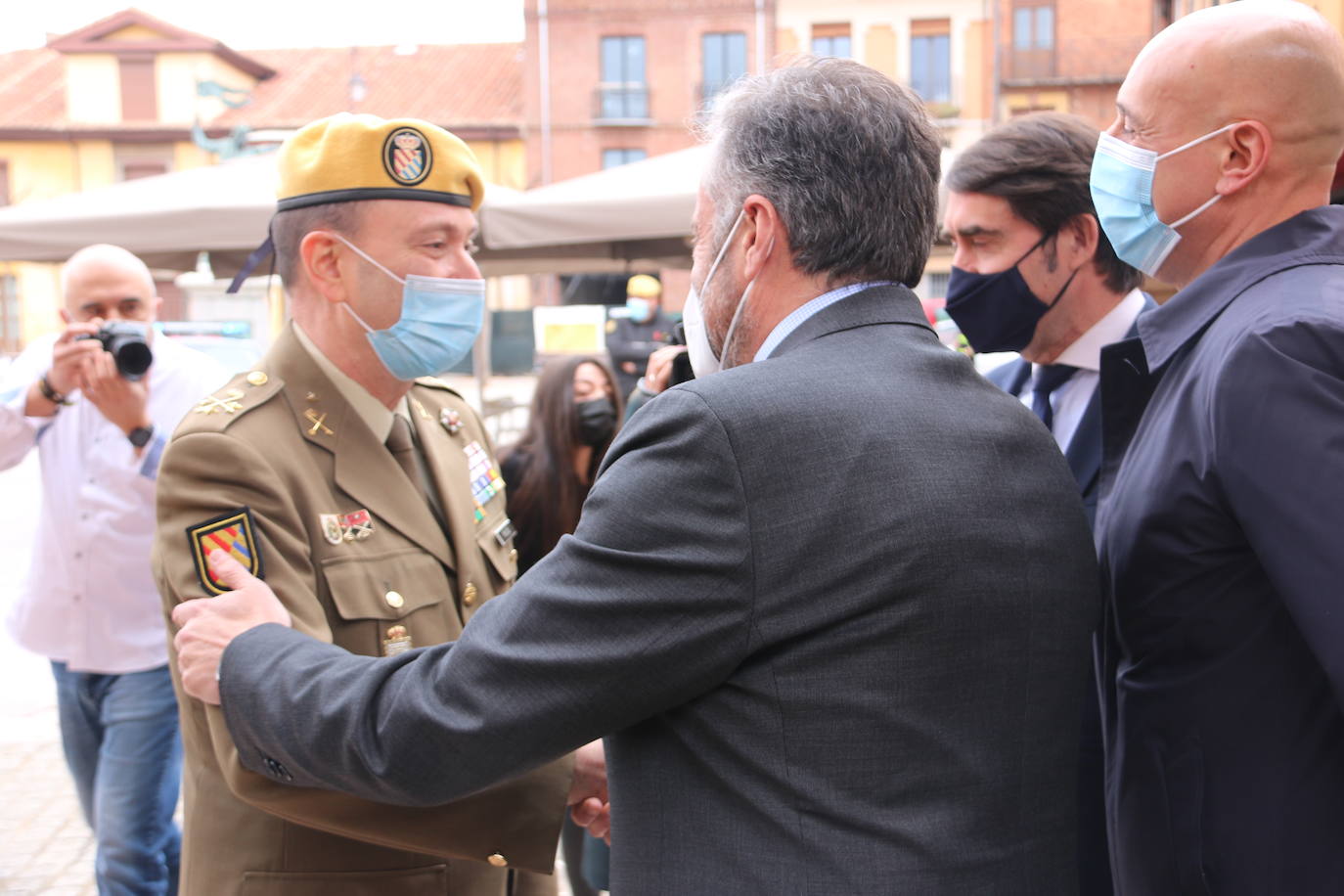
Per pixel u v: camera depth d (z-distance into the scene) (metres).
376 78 32.94
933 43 26.83
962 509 1.14
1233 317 1.31
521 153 29.94
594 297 19.50
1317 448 1.18
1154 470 1.36
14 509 12.04
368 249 1.60
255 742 1.30
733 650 1.11
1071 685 1.24
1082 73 25.94
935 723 1.12
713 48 28.53
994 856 1.13
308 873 1.52
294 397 1.59
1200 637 1.34
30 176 31.58
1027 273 2.02
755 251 1.25
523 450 3.09
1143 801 1.43
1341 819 1.28
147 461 2.85
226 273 5.78
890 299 1.26
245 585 1.38
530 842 1.49
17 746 4.85
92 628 2.83
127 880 2.79
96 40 31.64
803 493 1.11
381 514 1.60
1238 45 1.37
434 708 1.15
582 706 1.11
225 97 31.64
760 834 1.11
